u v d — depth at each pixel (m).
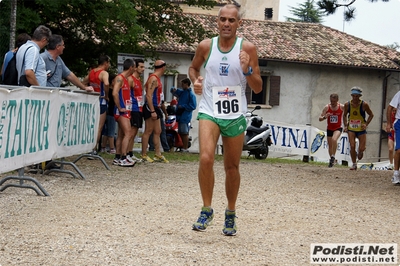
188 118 17.89
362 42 33.22
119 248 5.07
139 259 4.77
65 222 6.02
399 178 10.85
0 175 9.05
